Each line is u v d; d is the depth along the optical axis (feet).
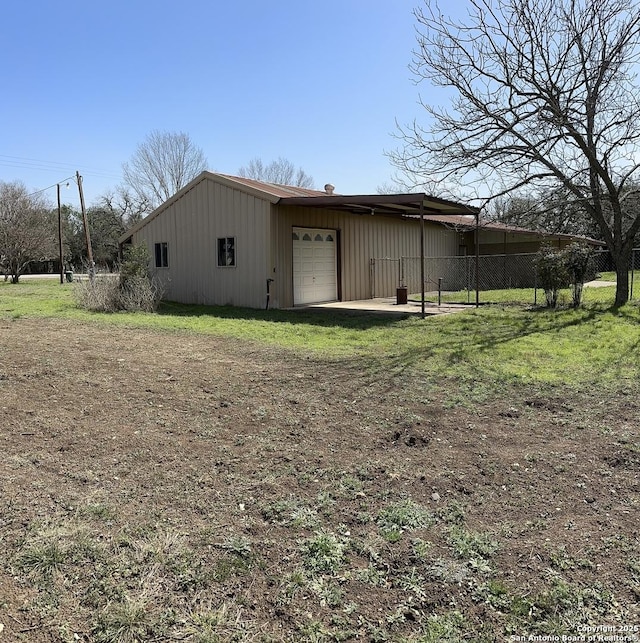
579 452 11.63
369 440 12.56
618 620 6.54
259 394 16.26
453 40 35.40
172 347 23.66
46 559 7.65
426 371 19.01
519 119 33.96
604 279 66.74
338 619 6.60
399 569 7.61
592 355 21.11
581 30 33.14
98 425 13.42
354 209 45.78
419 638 6.28
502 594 7.03
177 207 46.78
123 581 7.24
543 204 36.99
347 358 21.52
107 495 9.74
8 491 9.78
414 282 60.34
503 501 9.58
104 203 159.53
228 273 43.27
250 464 11.20
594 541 8.22
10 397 15.35
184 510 9.25
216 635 6.30
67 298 50.78
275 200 39.55
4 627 6.32
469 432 13.00
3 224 92.53
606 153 34.60
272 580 7.34
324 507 9.39
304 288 44.62
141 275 41.24
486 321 32.17
